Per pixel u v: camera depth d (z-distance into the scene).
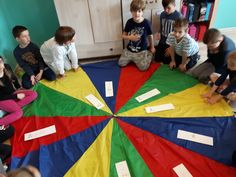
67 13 2.42
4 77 2.04
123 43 2.70
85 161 1.60
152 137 1.71
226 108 1.89
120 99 2.08
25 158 1.64
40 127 1.88
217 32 1.97
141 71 2.42
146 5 2.44
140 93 2.12
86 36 2.60
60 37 2.11
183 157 1.56
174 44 2.32
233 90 1.85
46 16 2.73
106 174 1.50
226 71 1.90
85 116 1.94
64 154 1.65
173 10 2.33
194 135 1.70
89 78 2.38
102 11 2.43
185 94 2.06
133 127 1.80
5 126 1.85
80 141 1.74
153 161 1.55
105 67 2.52
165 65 2.48
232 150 1.59
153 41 2.68
